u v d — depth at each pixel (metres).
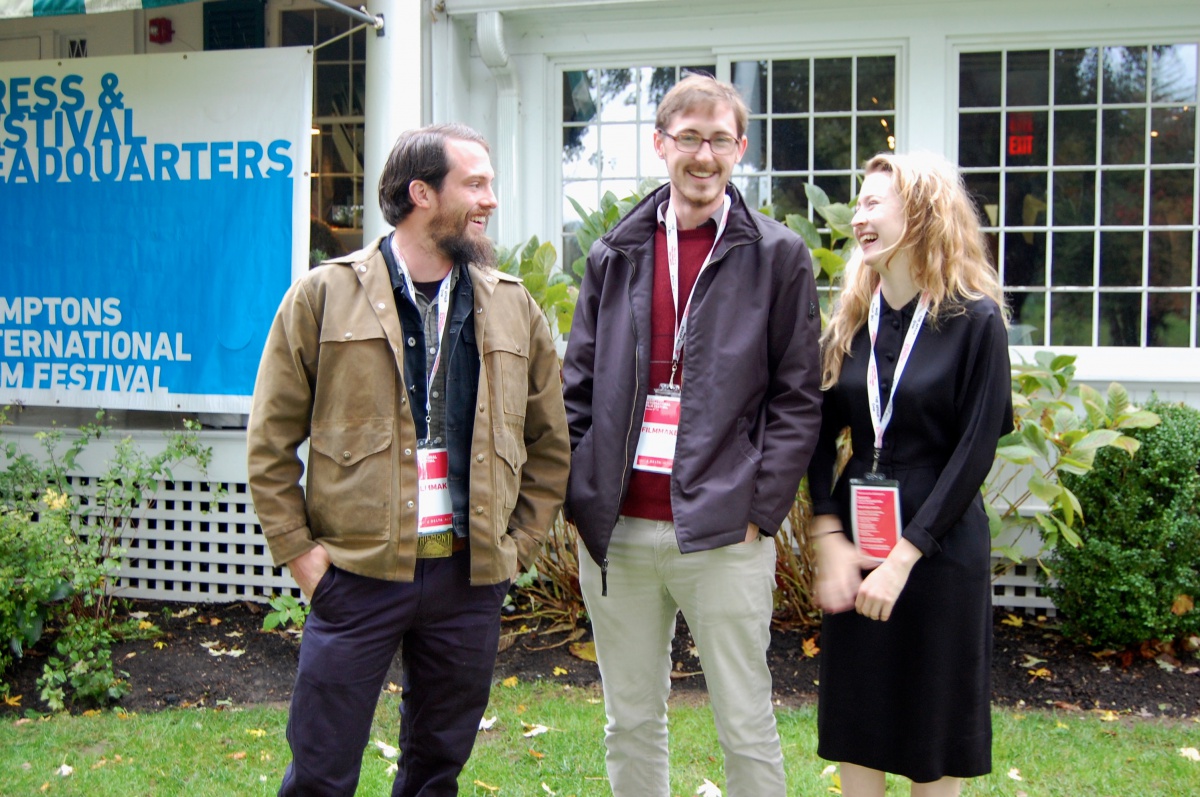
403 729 2.66
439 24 5.64
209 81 5.14
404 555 2.39
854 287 2.67
